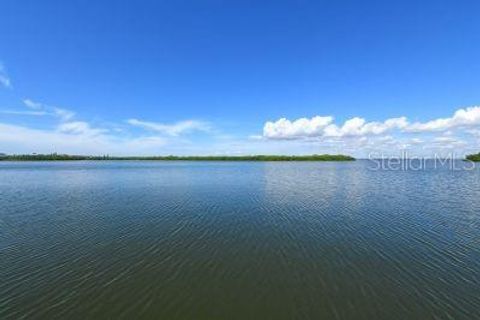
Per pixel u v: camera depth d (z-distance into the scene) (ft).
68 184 166.71
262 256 52.60
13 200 109.91
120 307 36.19
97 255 52.65
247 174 256.93
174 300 37.88
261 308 36.27
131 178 208.13
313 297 38.68
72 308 35.81
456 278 43.78
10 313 34.65
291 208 94.89
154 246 57.57
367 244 59.00
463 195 125.29
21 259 50.44
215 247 57.16
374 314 34.86
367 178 218.18
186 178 209.46
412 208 95.40
